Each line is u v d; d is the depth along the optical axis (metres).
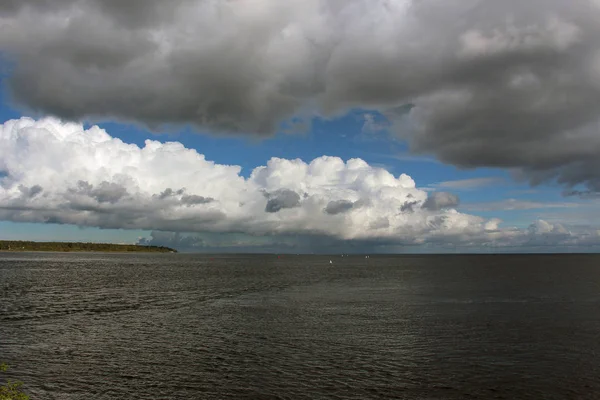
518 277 117.00
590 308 55.72
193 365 30.09
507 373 28.56
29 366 29.64
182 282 96.75
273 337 38.69
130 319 47.69
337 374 28.28
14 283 87.50
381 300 65.31
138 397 24.23
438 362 30.95
